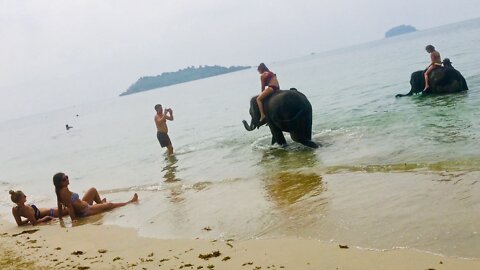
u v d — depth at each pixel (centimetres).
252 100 1449
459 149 930
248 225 739
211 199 969
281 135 1414
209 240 704
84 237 870
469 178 731
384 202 704
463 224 561
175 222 845
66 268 687
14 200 1085
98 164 2047
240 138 1856
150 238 776
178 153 1792
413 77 1984
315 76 6238
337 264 527
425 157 924
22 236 982
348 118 1697
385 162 957
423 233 562
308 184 914
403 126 1328
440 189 710
